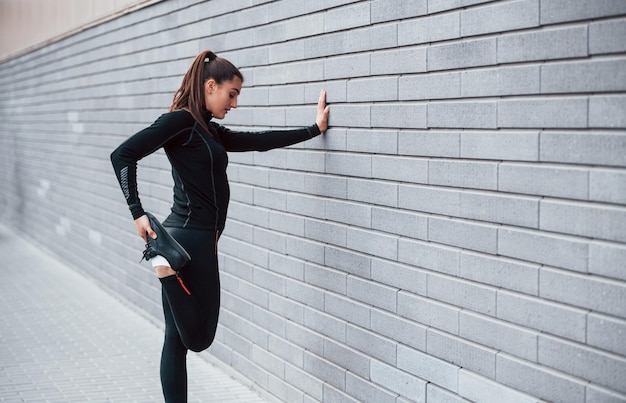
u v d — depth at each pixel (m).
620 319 2.65
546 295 2.93
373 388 4.02
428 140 3.56
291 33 4.73
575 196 2.80
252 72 5.26
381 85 3.89
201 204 4.11
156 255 3.93
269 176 5.09
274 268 5.05
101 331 6.92
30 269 10.16
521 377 3.05
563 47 2.82
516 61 3.03
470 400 3.33
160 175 7.09
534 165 2.97
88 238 9.43
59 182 10.80
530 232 3.00
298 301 4.76
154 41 7.11
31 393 5.22
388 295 3.89
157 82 7.08
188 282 4.10
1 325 7.15
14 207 13.94
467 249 3.35
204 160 4.07
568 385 2.84
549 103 2.89
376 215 3.98
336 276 4.35
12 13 13.80
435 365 3.55
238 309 5.57
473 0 3.23
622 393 2.64
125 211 8.03
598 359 2.72
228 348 5.73
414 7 3.61
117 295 8.32
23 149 13.16
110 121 8.50
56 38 10.69
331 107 4.35
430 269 3.59
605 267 2.70
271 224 5.08
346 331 4.26
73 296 8.45
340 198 4.30
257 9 5.15
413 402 3.71
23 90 13.05
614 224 2.66
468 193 3.32
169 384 4.28
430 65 3.52
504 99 3.10
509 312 3.11
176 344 4.30
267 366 5.15
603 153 2.69
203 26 6.02
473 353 3.31
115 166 3.92
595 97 2.71
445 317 3.48
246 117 5.38
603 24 2.67
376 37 3.91
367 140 4.03
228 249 5.73
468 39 3.28
